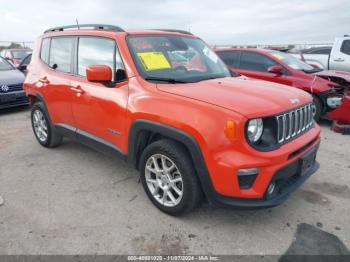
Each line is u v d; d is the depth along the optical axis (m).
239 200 2.53
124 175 3.91
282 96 2.83
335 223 2.90
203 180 2.61
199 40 4.16
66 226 2.88
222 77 3.54
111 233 2.77
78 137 3.97
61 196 3.41
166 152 2.80
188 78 3.24
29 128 5.99
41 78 4.44
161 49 3.47
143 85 3.05
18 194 3.46
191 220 2.96
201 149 2.53
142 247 2.60
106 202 3.28
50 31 4.67
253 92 2.85
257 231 2.80
